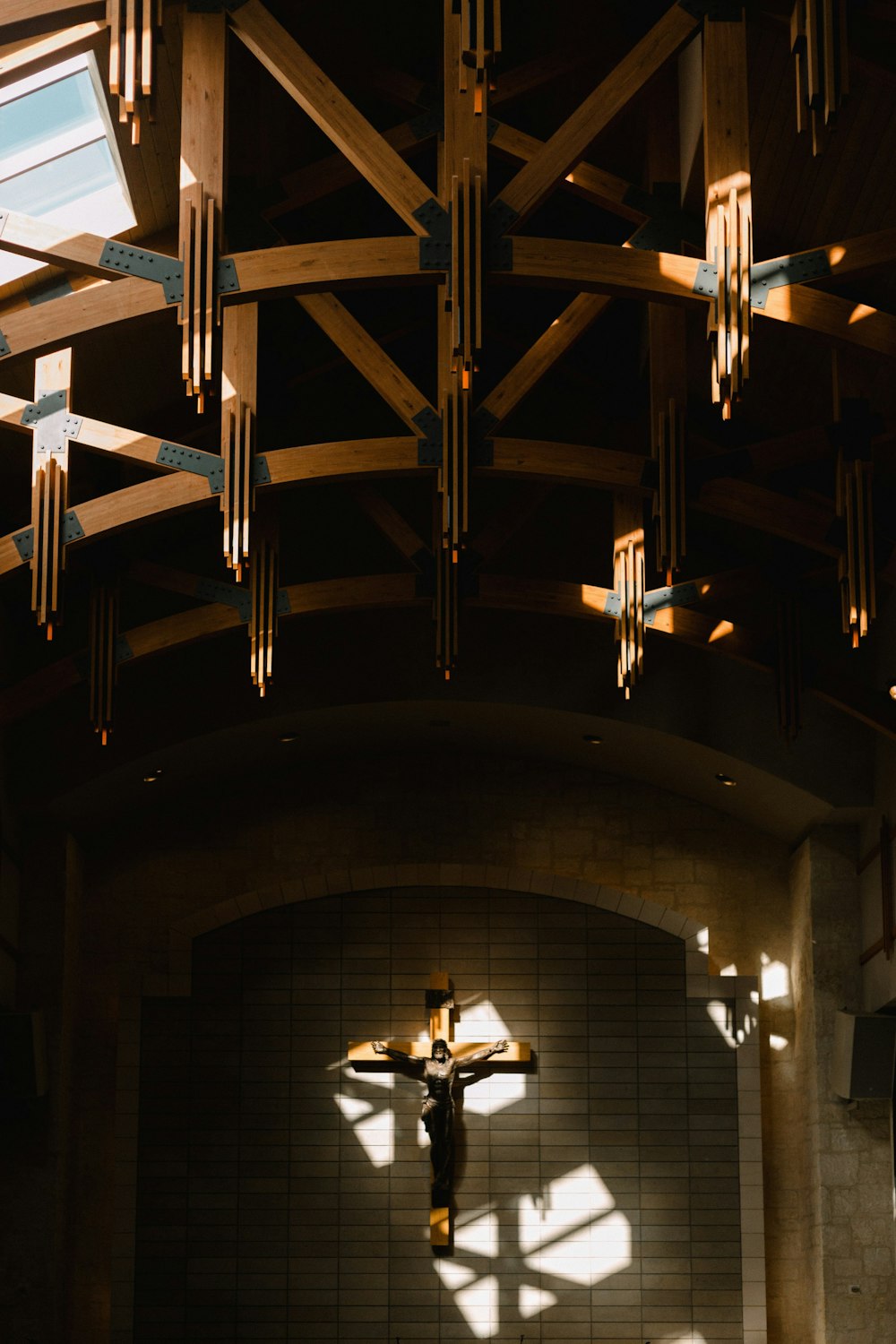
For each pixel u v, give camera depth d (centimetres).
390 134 1675
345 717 2122
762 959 2242
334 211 1870
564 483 1580
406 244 1322
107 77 1474
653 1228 2152
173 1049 2202
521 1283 2139
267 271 1330
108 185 1644
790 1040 2216
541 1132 2189
